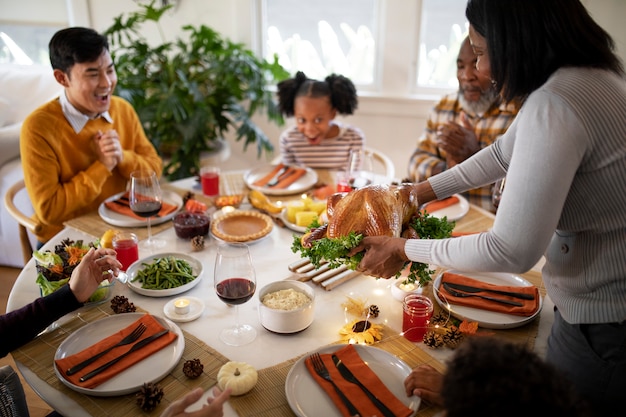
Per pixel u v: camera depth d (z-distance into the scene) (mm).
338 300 1346
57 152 1912
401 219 1195
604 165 935
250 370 1033
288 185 2006
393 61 3236
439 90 3318
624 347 978
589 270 1015
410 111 3322
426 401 988
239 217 1731
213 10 3355
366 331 1177
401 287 1359
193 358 1105
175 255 1491
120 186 2176
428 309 1164
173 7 3373
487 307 1255
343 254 1157
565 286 1063
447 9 3146
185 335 1183
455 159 2084
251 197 1850
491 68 1025
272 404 993
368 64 3406
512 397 664
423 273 1192
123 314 1222
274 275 1432
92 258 1240
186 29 3094
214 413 878
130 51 3467
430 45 3252
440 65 3303
